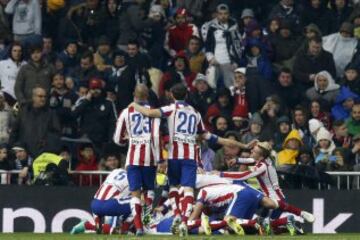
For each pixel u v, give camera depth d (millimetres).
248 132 55688
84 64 59969
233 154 52469
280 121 55312
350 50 62656
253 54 61469
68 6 64750
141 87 44375
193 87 59219
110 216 46938
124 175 46531
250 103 58688
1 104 56281
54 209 50969
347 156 53625
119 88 58875
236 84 58844
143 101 44531
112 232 46938
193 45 61188
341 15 64250
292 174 51625
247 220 45094
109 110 58188
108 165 53125
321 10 64375
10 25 63219
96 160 54656
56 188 50969
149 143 44094
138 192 44031
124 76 59031
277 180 47156
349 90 59188
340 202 51000
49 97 57656
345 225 50969
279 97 57656
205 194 44812
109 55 61375
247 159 47406
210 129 57062
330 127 58125
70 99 58219
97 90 57969
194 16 64875
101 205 46312
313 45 60594
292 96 60000
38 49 58250
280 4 63969
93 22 63500
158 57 63219
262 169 46750
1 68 59531
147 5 64688
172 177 44562
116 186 46406
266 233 45594
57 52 63438
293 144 53188
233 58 61625
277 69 61719
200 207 44750
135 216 43719
